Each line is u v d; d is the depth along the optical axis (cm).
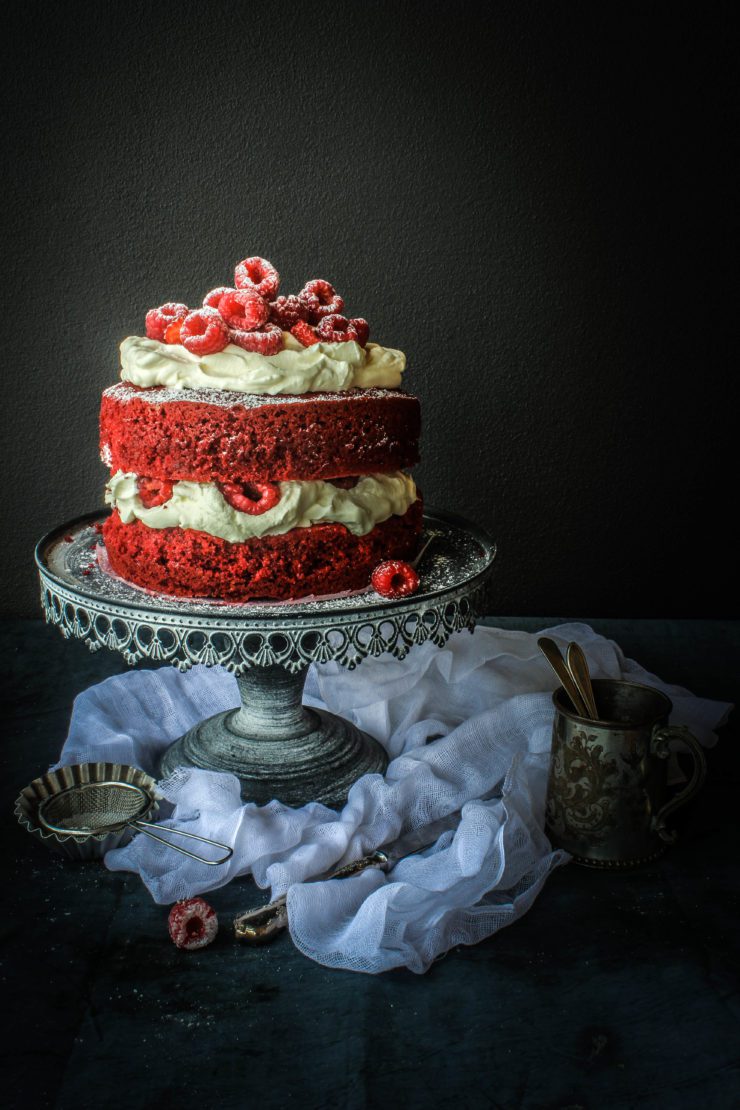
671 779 88
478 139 111
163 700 98
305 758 90
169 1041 67
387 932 73
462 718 97
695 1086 65
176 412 79
